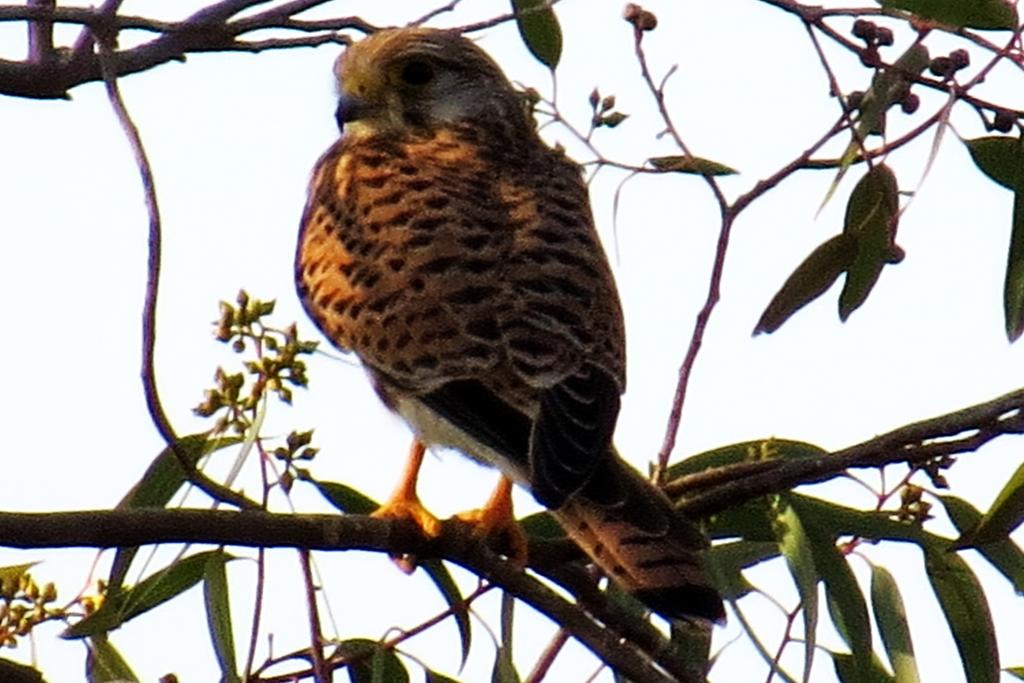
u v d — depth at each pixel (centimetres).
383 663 1013
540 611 961
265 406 935
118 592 1011
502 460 981
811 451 1110
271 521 916
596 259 1050
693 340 1039
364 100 1202
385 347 1037
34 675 927
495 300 1016
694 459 1108
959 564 1073
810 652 988
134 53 1113
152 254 889
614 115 1087
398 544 948
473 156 1139
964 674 1077
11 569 977
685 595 908
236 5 1107
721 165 1082
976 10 1059
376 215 1087
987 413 1022
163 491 1034
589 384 990
